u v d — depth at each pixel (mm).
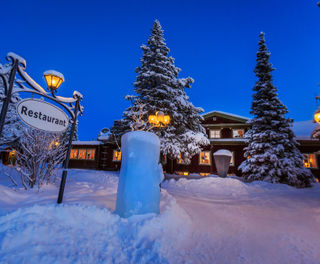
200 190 9836
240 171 20172
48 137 6098
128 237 3137
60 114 4238
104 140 22734
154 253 2814
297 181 12133
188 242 3502
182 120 15266
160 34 17453
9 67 3369
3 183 6176
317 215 5430
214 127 22922
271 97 15547
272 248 3389
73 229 3027
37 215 3061
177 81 15352
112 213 3896
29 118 3625
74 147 24094
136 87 16578
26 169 5980
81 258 2432
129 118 14938
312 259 3033
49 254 2359
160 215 3910
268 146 13812
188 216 4863
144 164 4133
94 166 22969
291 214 5613
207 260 2918
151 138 4375
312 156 18297
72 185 6961
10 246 2332
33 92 3732
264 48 16578
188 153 15117
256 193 9438
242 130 22078
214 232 4051
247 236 3891
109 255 2641
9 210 3482
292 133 14281
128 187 3910
